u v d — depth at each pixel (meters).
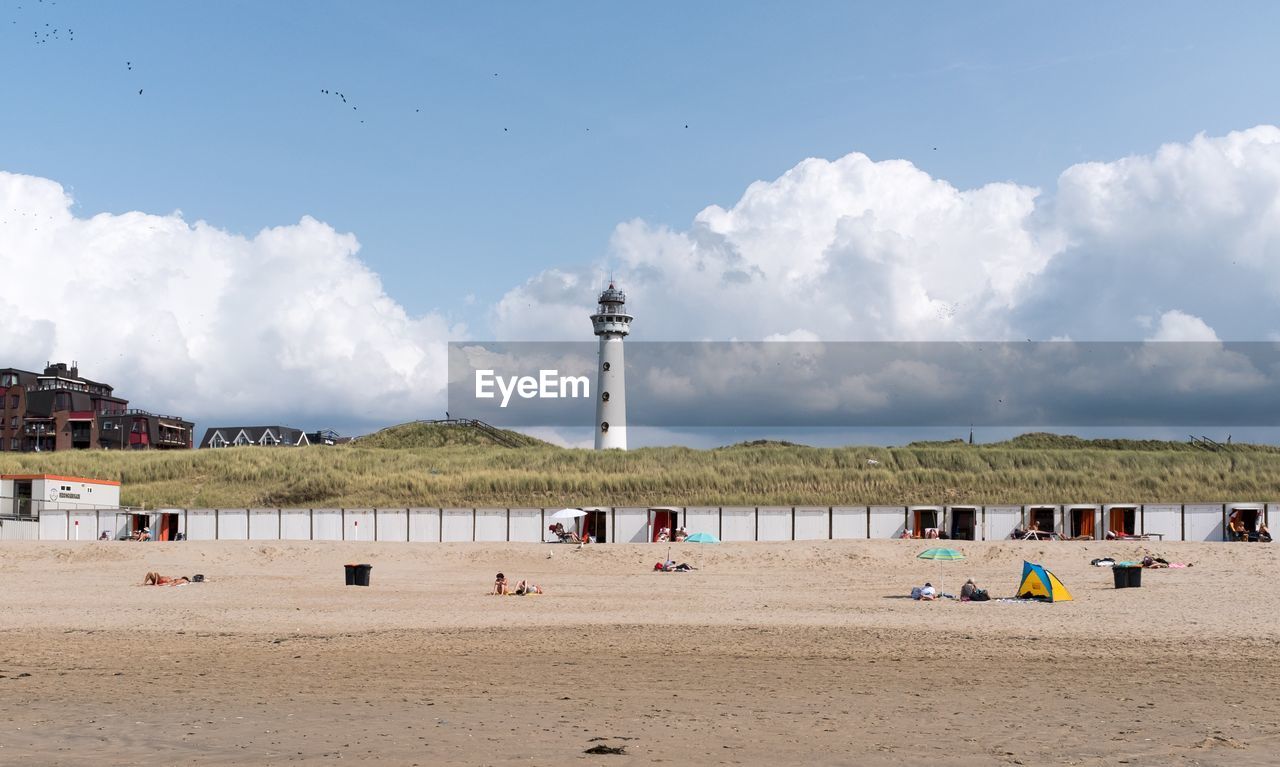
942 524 61.31
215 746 16.84
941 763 15.78
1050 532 59.78
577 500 81.69
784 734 17.78
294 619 33.34
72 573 49.91
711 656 26.17
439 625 31.83
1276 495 82.38
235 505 82.88
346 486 87.06
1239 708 19.86
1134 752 16.45
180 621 32.88
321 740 17.30
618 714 19.52
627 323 126.62
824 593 40.94
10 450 132.00
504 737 17.52
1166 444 123.94
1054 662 24.97
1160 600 36.03
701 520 62.00
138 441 134.50
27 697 21.30
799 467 92.00
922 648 27.03
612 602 38.12
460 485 85.62
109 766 15.53
